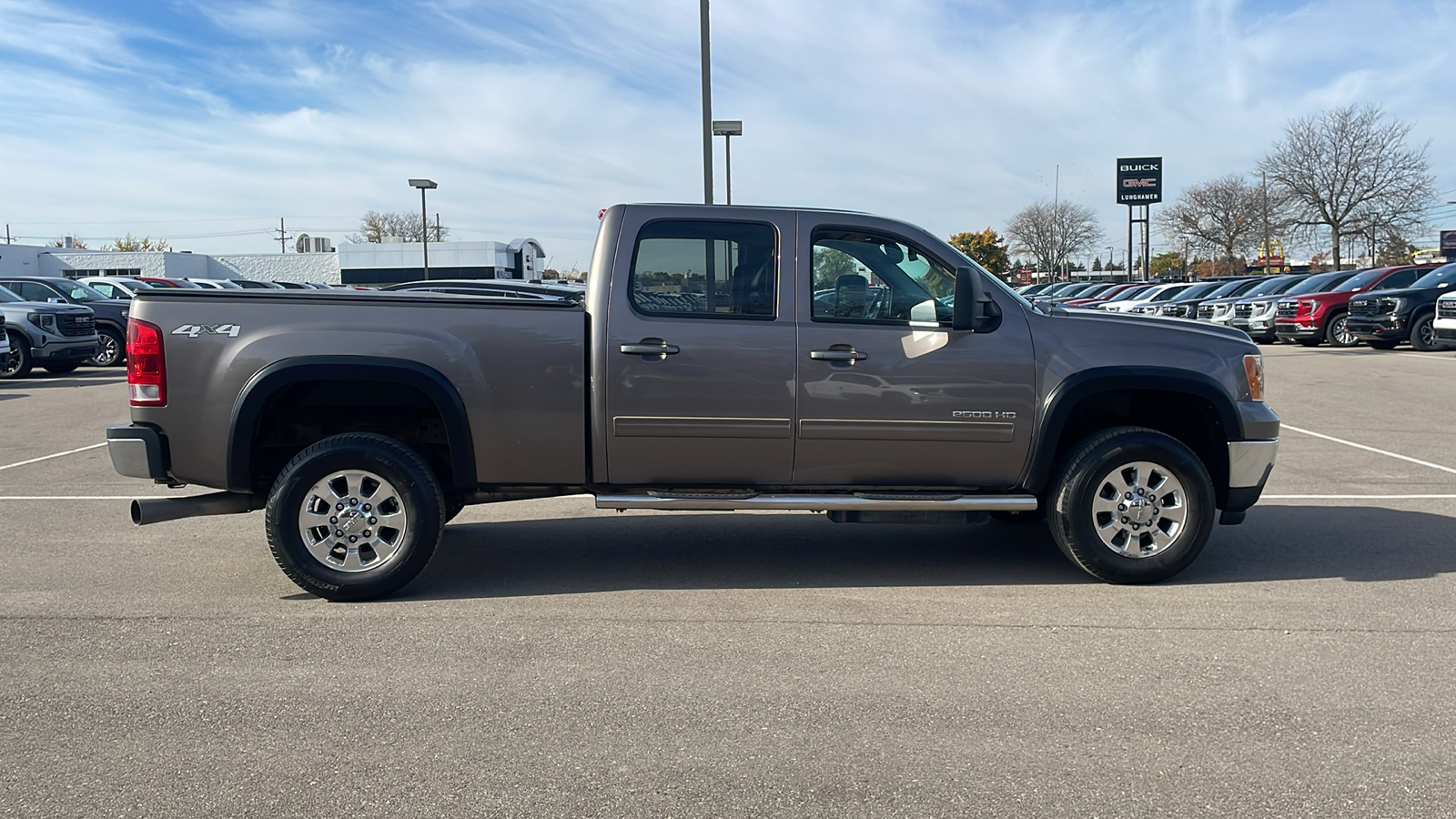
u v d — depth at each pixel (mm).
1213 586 5539
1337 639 4652
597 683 4137
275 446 5586
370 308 5211
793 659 4418
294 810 3131
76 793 3234
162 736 3645
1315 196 50469
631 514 7566
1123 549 5488
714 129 21359
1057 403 5410
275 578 5715
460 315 5234
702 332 5293
